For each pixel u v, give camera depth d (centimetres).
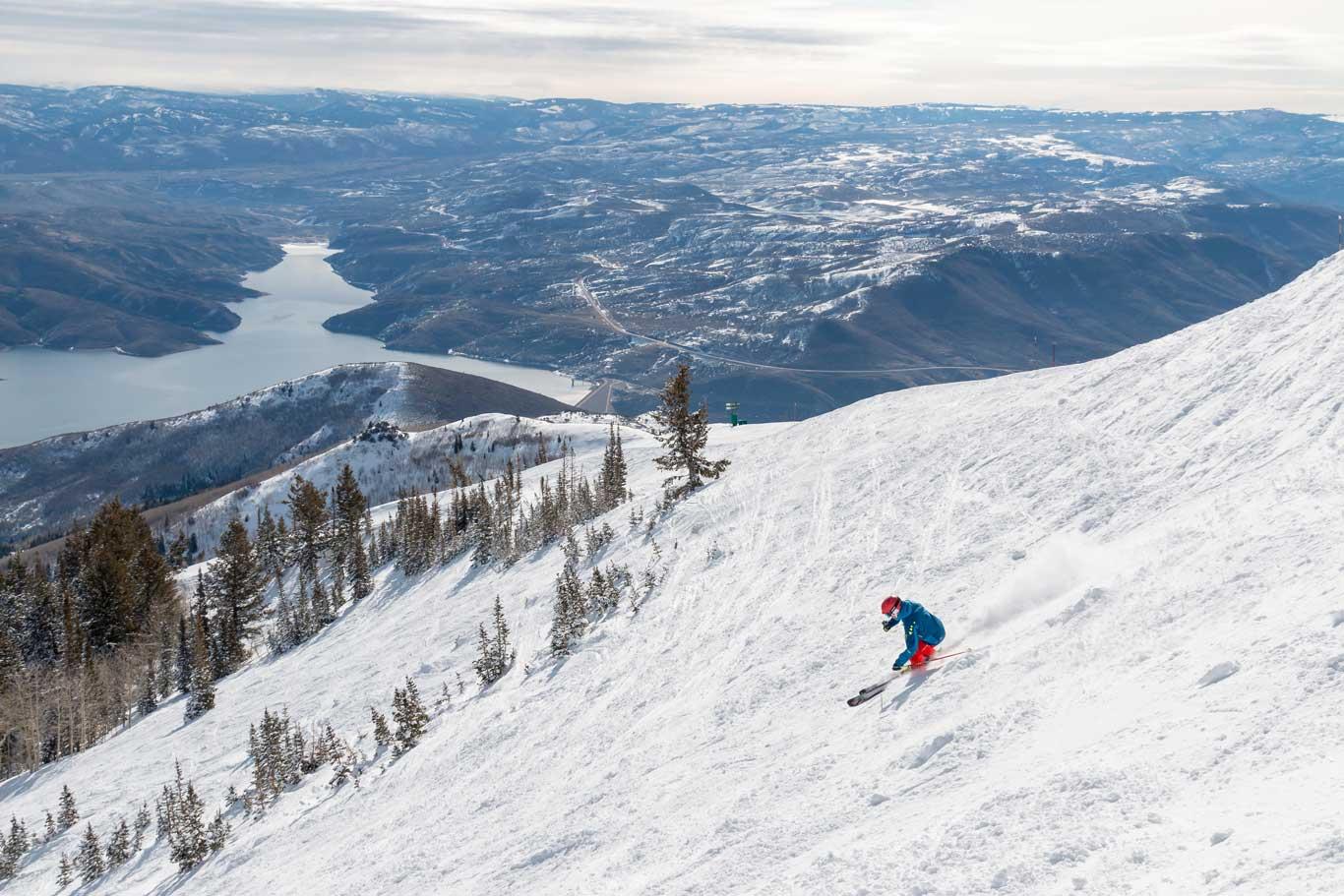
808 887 823
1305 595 986
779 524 3086
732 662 2036
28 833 4619
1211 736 763
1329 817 569
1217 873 561
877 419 4178
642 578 3397
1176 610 1148
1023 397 3272
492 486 10662
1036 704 1060
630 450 10688
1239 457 1755
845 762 1188
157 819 4066
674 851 1157
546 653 3241
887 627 1471
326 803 2909
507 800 1919
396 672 4400
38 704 7975
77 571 11700
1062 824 722
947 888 703
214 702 6012
